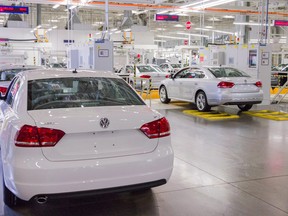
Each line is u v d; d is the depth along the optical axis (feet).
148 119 11.81
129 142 11.43
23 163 10.36
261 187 15.39
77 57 51.16
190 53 82.89
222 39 128.77
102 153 11.02
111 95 13.65
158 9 62.23
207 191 14.87
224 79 35.53
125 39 73.20
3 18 119.85
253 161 19.44
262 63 43.55
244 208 13.19
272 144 23.53
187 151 21.59
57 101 12.51
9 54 63.00
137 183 11.34
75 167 10.53
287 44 82.64
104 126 10.99
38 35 71.97
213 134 26.73
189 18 111.55
